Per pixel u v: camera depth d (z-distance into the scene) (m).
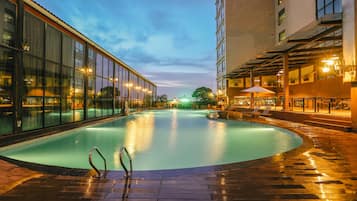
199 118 19.36
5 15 6.92
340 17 8.71
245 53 28.34
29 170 3.84
